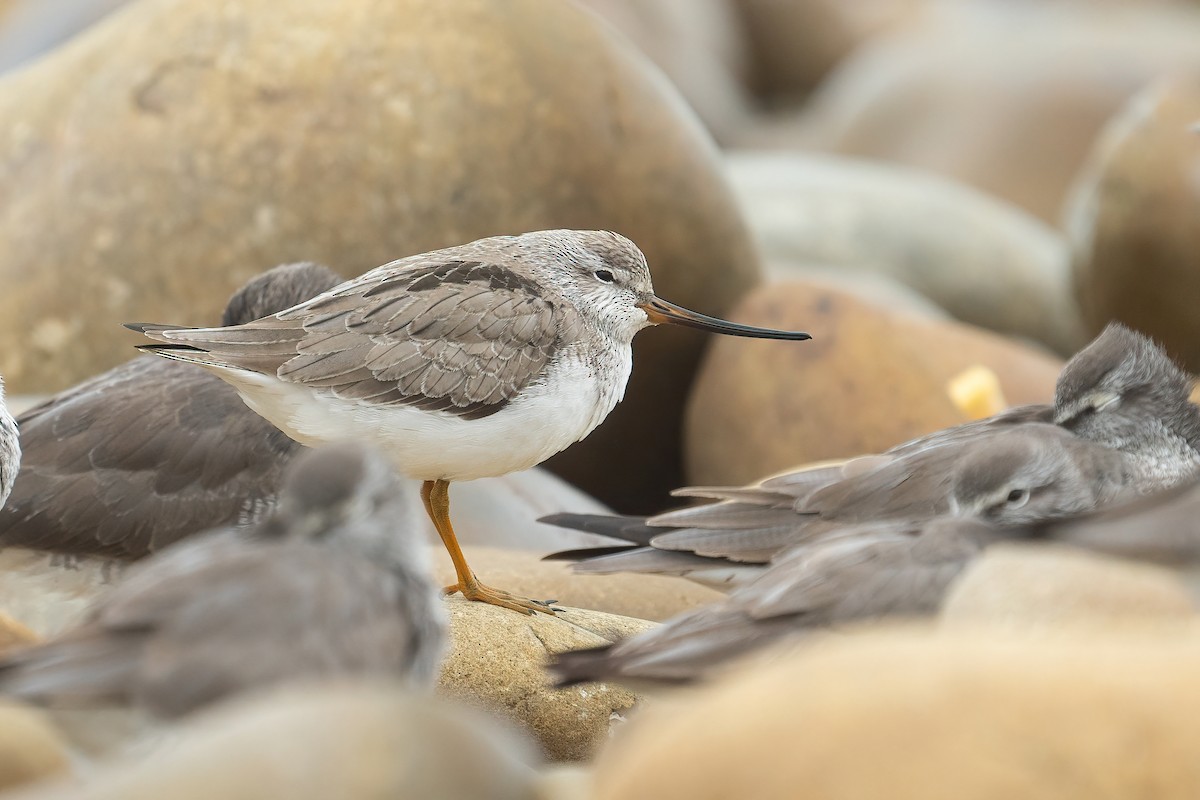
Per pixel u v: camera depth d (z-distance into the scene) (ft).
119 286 52.44
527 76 53.57
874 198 80.18
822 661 21.08
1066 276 80.94
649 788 20.66
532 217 53.21
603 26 56.08
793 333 41.45
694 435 55.88
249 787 19.36
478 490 46.37
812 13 131.95
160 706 22.03
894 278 78.02
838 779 19.67
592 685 33.32
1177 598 25.13
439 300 35.68
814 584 27.43
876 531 29.35
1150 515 28.60
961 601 25.41
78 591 38.47
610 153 54.03
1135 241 69.97
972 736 19.58
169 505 38.32
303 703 20.53
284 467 38.60
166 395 39.37
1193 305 69.87
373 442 35.09
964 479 32.22
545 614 35.96
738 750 20.30
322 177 52.31
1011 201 98.48
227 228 52.26
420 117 52.75
